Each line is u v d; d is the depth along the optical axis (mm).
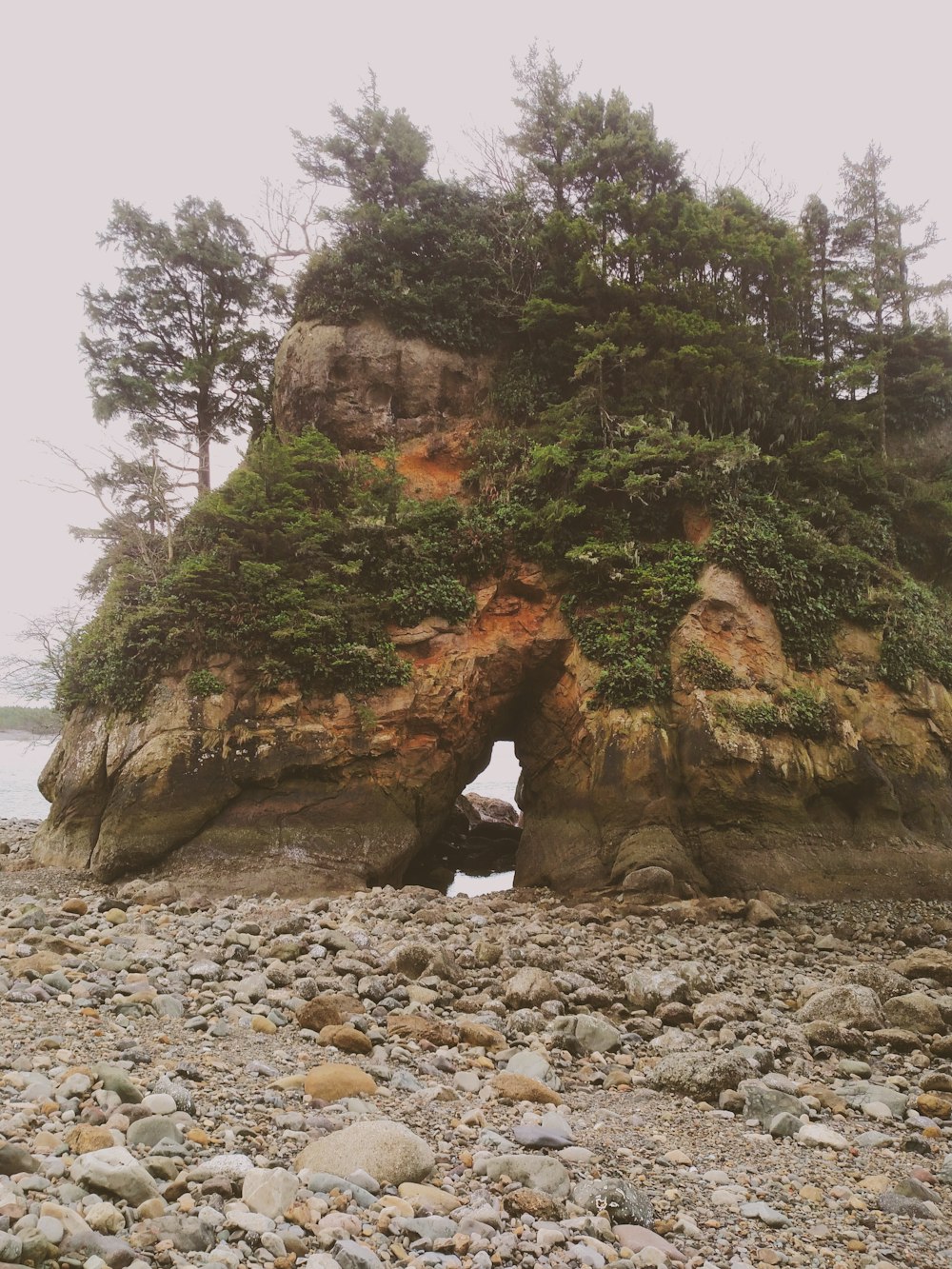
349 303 23188
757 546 19094
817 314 26703
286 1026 8336
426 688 18469
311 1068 7113
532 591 19922
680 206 23703
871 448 23734
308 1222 4309
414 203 24578
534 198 25703
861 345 26172
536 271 23953
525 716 20781
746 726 17469
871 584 20250
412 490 21672
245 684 17828
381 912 14336
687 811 17422
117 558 21828
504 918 14703
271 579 18562
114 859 16297
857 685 18750
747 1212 5262
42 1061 6145
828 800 17781
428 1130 5984
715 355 21234
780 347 23562
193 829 16688
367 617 18672
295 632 17703
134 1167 4355
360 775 17797
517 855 19734
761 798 17188
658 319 21062
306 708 17812
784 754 17484
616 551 19047
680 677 18125
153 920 13234
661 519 20203
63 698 19344
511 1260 4301
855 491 22266
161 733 17078
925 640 19797
